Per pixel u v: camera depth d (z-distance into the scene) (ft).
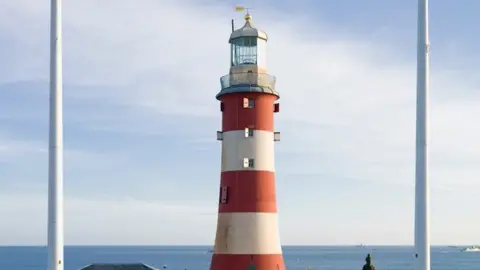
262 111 172.86
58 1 110.01
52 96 109.19
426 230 106.32
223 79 178.29
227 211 170.40
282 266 171.32
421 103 108.47
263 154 171.42
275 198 173.68
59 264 107.55
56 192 108.17
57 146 108.68
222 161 175.32
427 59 108.99
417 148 108.17
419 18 109.70
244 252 167.32
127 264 186.91
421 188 107.14
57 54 109.70
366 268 195.52
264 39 179.52
